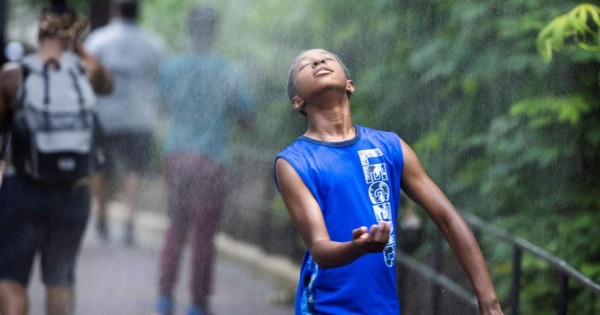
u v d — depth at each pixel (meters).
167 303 14.02
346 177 6.61
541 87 11.61
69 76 11.34
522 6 11.59
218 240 18.47
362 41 14.26
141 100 19.55
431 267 12.88
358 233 5.79
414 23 13.43
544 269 11.55
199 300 14.12
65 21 11.47
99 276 16.45
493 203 12.27
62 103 11.16
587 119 11.50
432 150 12.84
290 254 16.72
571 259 11.34
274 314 14.67
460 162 12.72
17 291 10.95
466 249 6.68
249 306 15.07
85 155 11.21
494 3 11.88
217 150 14.33
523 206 12.02
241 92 14.52
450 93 12.91
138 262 17.81
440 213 6.79
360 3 14.39
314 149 6.65
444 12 13.05
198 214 14.18
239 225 18.22
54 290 11.34
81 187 11.34
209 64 14.41
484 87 12.35
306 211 6.47
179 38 22.67
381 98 13.79
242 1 18.55
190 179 14.16
